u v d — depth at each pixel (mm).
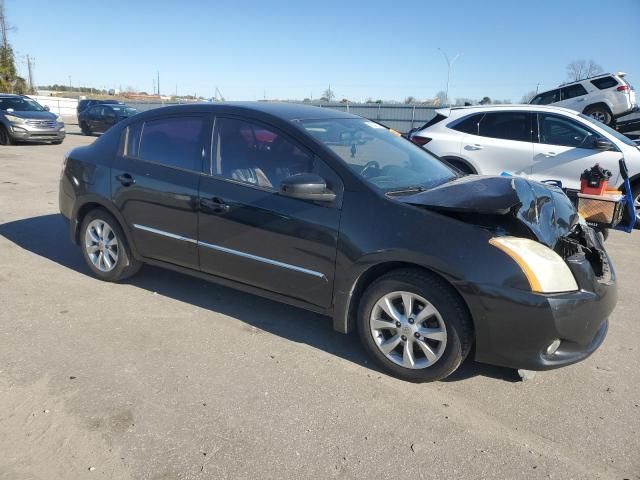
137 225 4523
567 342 3180
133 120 4684
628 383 3494
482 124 8352
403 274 3314
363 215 3412
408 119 27125
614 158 7449
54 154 15234
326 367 3586
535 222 3236
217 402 3137
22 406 3027
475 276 3062
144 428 2877
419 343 3340
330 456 2717
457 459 2727
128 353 3676
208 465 2619
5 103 17734
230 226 3932
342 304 3537
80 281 5004
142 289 4848
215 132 4148
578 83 16500
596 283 3234
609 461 2742
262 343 3896
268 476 2562
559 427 3010
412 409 3139
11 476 2500
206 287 4945
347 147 3887
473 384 3430
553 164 7789
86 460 2623
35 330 3967
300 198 3539
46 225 7031
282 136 3838
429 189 3717
